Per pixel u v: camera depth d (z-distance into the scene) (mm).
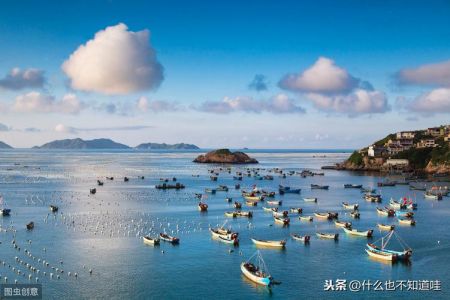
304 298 81625
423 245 117375
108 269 96000
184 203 192250
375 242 120500
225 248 113375
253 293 83875
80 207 175625
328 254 108375
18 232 128125
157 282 88812
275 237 126562
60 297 80812
